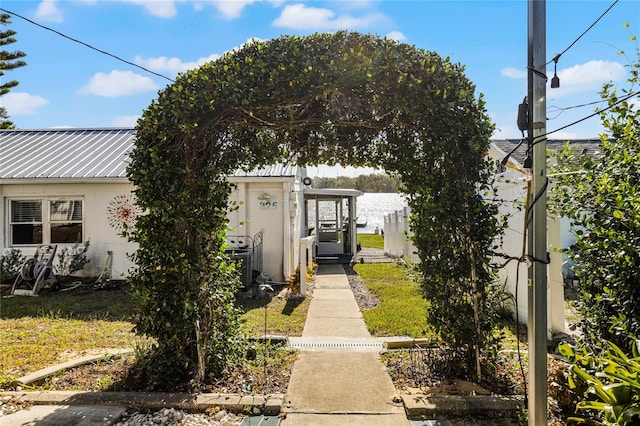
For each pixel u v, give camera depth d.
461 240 3.99
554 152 4.12
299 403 3.69
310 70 3.67
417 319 6.66
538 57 2.99
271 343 5.33
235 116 3.93
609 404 2.63
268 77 3.74
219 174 4.27
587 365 3.16
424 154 4.07
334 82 3.69
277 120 3.98
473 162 3.89
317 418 3.43
